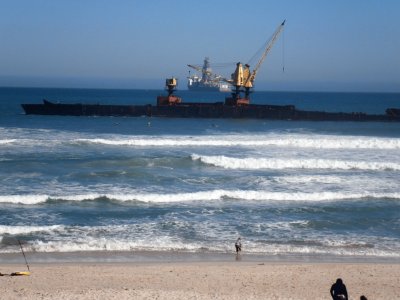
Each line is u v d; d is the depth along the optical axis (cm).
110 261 3291
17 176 5656
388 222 4325
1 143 7725
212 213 4484
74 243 3634
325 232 4059
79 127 11269
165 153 7219
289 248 3644
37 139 8381
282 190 5288
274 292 2655
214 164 6450
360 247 3716
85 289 2614
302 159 6669
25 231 3850
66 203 4678
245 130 11388
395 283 2866
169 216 4366
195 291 2639
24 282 2744
